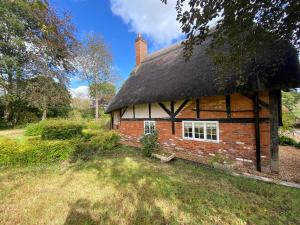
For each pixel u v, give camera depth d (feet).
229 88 17.58
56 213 11.11
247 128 18.72
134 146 32.07
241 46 11.36
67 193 13.65
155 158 23.57
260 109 17.80
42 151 20.86
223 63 13.52
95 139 26.78
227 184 14.88
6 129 54.90
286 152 27.68
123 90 41.60
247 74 16.62
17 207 11.78
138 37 49.78
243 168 18.89
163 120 28.58
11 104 61.57
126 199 12.64
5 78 53.93
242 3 9.39
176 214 10.82
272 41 11.39
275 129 16.96
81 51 81.30
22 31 50.93
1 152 18.80
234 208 11.30
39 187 14.71
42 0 9.95
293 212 10.78
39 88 57.06
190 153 24.45
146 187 14.46
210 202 12.03
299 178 16.19
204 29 11.09
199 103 23.20
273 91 16.92
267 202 11.94
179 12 10.81
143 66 44.98
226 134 20.45
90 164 20.72
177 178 16.25
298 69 15.25
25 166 19.84
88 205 11.96
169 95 24.43
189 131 24.77
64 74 65.72
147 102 27.66
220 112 20.98
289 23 10.14
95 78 87.15
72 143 23.25
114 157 24.35
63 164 20.90
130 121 36.65
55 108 72.33
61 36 59.57
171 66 32.19
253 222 9.96
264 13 9.81
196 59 27.04
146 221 10.26
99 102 101.91
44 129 26.84
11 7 45.68
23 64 55.42
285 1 9.30
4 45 50.31
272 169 17.13
